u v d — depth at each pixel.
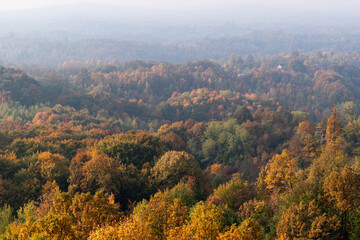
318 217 33.62
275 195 47.44
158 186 62.41
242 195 50.72
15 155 75.19
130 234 26.39
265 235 36.72
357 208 34.03
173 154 67.88
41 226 25.67
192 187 58.00
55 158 69.06
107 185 56.56
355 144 74.31
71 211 31.41
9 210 45.38
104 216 30.88
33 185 56.81
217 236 27.80
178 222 32.19
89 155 72.31
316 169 50.81
